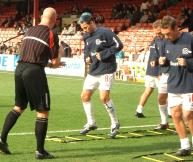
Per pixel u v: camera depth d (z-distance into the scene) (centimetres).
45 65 815
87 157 834
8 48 3341
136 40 3127
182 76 816
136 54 2591
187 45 802
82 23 1012
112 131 1006
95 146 924
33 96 805
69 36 3378
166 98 1099
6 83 2289
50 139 979
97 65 1020
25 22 3875
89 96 1039
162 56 832
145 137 1021
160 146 934
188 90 813
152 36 3083
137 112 1313
